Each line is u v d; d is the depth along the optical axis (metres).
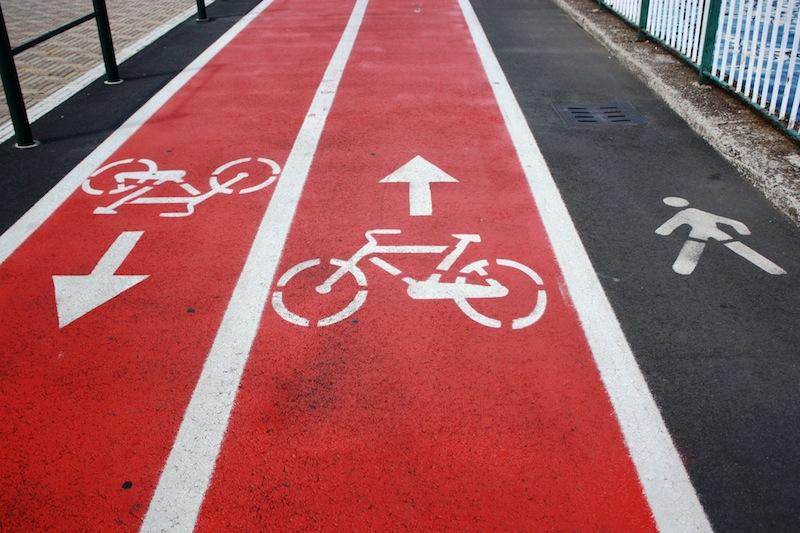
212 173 6.28
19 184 6.17
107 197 5.86
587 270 4.62
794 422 3.36
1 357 3.93
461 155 6.55
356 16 12.73
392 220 5.32
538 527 2.85
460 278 4.55
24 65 9.93
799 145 6.02
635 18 10.23
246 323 4.16
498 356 3.83
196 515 2.95
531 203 5.57
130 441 3.34
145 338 4.05
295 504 2.98
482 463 3.16
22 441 3.36
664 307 4.23
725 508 2.93
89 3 14.55
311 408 3.50
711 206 5.46
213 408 3.52
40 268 4.82
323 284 4.52
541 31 11.24
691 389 3.58
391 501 2.98
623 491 3.01
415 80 8.93
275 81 9.03
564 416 3.42
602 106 7.77
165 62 10.01
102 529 2.90
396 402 3.53
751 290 4.38
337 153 6.66
